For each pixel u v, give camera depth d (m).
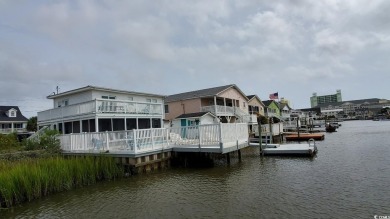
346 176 14.33
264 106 59.84
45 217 9.95
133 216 9.59
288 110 86.50
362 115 175.25
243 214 9.25
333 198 10.58
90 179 14.57
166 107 43.06
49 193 12.84
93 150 18.08
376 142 31.44
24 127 55.19
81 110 24.09
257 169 17.50
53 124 27.59
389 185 12.14
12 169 12.12
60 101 29.22
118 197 11.98
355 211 9.10
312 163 19.09
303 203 10.12
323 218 8.62
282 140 41.94
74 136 19.31
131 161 16.39
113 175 15.57
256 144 25.67
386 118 139.38
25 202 11.70
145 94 30.53
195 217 9.18
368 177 13.85
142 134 16.84
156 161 17.62
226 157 21.86
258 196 11.26
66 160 14.71
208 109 39.00
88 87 25.12
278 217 8.85
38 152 18.16
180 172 16.95
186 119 35.56
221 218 8.98
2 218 9.99
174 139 19.41
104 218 9.55
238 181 14.16
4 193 11.08
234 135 19.83
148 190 12.91
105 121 24.38
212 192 12.16
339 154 23.11
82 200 11.75
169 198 11.51
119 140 17.03
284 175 15.28
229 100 46.44
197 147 17.86
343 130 61.81
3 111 54.38
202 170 17.53
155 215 9.58
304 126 68.69
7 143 21.50
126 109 25.38
